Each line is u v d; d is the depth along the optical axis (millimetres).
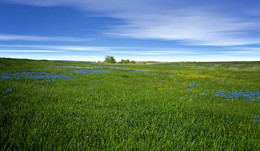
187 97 7711
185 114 5203
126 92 8367
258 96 8547
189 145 3197
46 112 4637
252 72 28703
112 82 11828
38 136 3252
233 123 4617
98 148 3033
